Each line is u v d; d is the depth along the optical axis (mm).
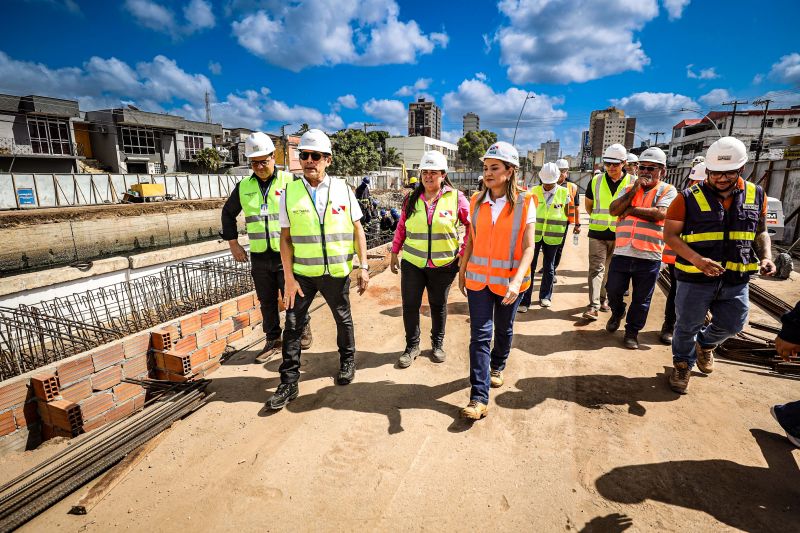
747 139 53062
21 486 2533
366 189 10617
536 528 2137
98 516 2305
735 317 3154
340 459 2695
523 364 3953
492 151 2846
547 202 5445
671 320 4387
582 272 8055
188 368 4023
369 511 2271
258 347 4617
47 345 6332
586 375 3715
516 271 2936
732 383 3527
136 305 7145
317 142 3180
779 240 11250
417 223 3676
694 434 2842
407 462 2648
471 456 2689
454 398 3393
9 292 7223
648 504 2262
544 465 2586
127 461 2688
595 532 2104
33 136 33562
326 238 3289
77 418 3490
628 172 5441
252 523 2219
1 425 3318
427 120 172875
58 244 23234
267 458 2730
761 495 2303
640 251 4082
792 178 12258
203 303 6723
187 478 2576
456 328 4922
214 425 3123
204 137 47938
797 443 2592
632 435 2846
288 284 3322
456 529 2143
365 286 3611
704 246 3039
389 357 4195
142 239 27719
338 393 3512
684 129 62562
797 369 3629
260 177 4059
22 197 26547
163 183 35062
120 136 41188
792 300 5902
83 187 29812
